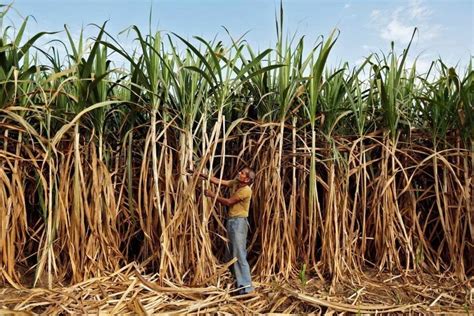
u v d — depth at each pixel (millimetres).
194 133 3178
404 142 3672
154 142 3072
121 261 3322
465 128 3514
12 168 2943
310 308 2768
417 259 3488
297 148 3451
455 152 3650
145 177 3133
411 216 3631
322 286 3113
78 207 2959
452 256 3459
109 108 3354
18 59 2930
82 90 2961
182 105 3168
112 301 2666
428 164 3711
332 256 3227
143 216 3332
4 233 2891
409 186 3664
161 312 2605
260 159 3453
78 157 2957
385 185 3428
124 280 2961
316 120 3535
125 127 3396
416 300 2912
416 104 3768
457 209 3482
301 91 3289
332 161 3354
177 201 3092
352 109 3473
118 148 3391
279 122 3387
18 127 2896
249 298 2896
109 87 3393
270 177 3299
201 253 3031
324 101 3471
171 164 3141
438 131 3639
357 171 3477
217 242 3600
